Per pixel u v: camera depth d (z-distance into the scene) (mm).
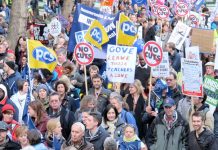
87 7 20656
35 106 14266
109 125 14406
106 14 20734
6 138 13156
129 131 13727
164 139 14539
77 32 20594
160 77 18391
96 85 16453
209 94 16719
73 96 16750
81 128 12328
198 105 15844
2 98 15195
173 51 23500
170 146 14469
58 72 18969
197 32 24391
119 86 17328
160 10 29188
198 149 14016
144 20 29344
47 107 15414
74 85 18141
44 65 17250
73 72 18594
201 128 14102
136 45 20844
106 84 18734
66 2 36344
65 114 14859
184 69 15852
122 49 17219
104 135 13328
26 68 18891
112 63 17281
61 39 22375
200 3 36406
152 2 30562
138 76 20141
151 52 17359
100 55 19797
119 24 19422
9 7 35625
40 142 12398
